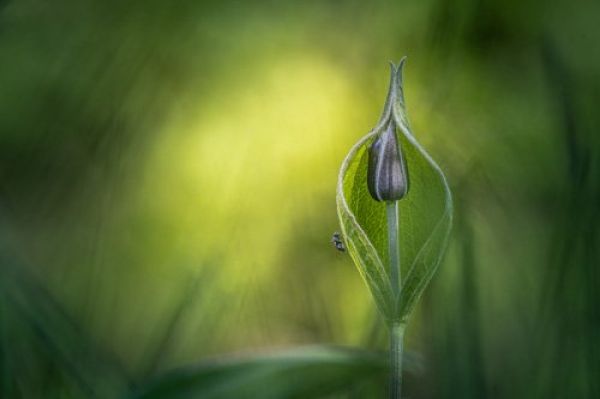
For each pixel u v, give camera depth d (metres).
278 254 0.77
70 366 0.56
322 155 0.88
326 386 0.49
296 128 0.90
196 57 0.96
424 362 0.55
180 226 0.85
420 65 0.86
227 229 0.80
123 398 0.50
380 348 0.56
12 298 0.57
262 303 0.65
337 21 0.98
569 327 0.55
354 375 0.49
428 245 0.43
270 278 0.75
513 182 0.73
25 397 0.56
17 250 0.74
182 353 0.60
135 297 0.80
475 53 0.92
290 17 1.00
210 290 0.62
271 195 0.83
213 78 0.95
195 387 0.49
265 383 0.48
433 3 0.92
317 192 0.85
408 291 0.43
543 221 0.70
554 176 0.72
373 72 0.94
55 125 0.84
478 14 0.88
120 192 0.81
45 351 0.56
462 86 0.89
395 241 0.43
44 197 0.82
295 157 0.88
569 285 0.56
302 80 0.95
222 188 0.86
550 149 0.75
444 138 0.74
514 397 0.59
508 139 0.78
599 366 0.54
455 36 0.86
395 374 0.43
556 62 0.66
